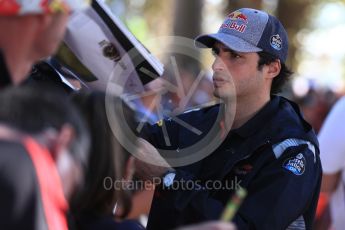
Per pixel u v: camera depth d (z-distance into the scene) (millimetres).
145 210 7277
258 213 6918
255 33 7648
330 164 10445
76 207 5723
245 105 7652
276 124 7504
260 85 7660
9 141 4500
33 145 4562
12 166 4352
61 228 4738
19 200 4297
